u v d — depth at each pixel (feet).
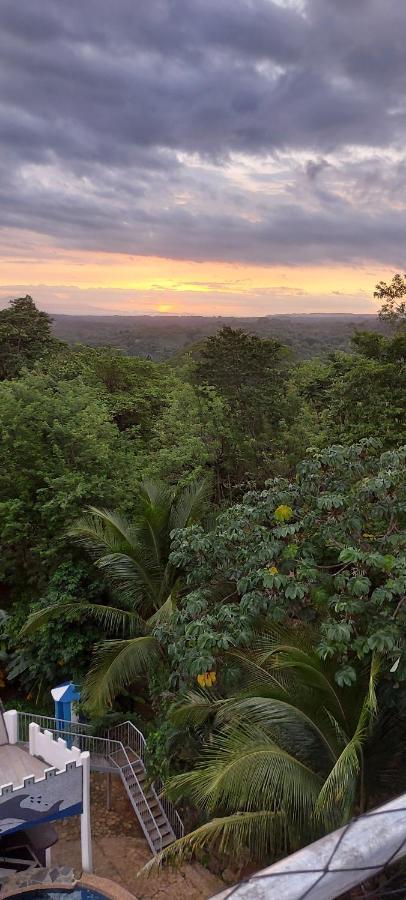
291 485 33.58
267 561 30.01
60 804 33.47
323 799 22.53
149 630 46.65
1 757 35.68
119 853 37.35
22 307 128.16
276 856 29.58
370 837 4.53
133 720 50.03
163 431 76.59
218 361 83.20
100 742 46.57
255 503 35.65
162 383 102.89
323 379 89.66
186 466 69.10
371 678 23.66
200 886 33.78
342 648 25.11
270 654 27.43
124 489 59.06
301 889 4.17
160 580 51.13
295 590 27.32
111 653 42.37
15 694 57.52
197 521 51.78
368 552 28.76
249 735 26.86
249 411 78.59
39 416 59.52
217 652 30.25
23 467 59.06
